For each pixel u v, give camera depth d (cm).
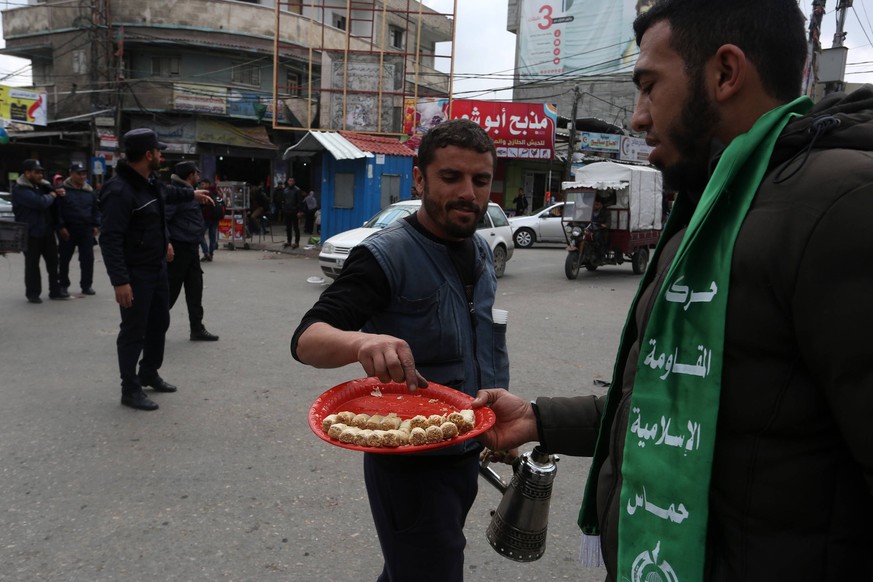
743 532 84
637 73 103
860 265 73
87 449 375
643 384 98
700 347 88
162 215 443
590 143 2489
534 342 669
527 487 181
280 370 546
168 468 352
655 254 115
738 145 88
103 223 415
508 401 153
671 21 97
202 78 2239
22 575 253
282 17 2295
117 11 2155
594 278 1203
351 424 142
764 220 82
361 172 1466
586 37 3073
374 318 167
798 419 80
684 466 88
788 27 92
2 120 2033
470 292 175
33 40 2372
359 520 302
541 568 270
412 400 162
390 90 1684
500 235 1148
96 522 294
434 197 162
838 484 80
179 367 548
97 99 2227
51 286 848
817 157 81
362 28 2767
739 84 92
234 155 2289
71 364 548
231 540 282
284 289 975
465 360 170
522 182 2591
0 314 750
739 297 83
